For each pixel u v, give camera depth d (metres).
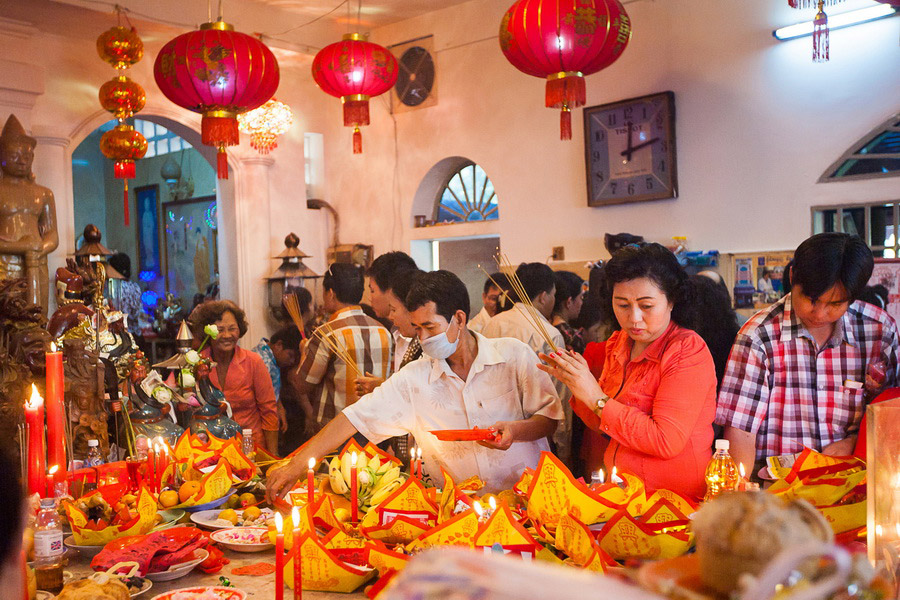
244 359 4.03
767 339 2.16
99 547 1.83
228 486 2.20
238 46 3.40
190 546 1.73
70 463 2.36
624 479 1.86
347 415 2.23
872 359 2.10
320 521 1.82
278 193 6.65
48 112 5.35
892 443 1.12
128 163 4.89
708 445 1.97
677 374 1.91
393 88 6.59
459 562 0.54
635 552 1.55
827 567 0.56
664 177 5.05
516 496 1.96
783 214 4.63
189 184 9.13
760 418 2.15
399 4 6.10
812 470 1.64
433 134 6.37
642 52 5.18
